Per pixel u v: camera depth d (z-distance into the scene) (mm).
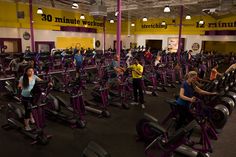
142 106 5637
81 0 10469
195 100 3270
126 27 20391
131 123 4609
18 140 3756
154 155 3154
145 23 19875
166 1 11195
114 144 3678
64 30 14922
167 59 11695
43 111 4246
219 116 4352
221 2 8984
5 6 11492
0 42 11648
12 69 7430
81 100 4426
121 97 5863
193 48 17469
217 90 5242
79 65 8758
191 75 3467
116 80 6082
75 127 4328
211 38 16438
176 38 18125
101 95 5242
